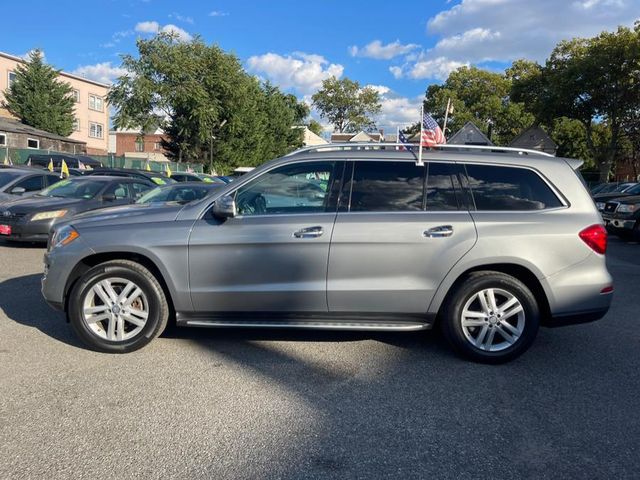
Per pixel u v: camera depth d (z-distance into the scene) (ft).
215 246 14.69
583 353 16.12
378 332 17.76
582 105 113.39
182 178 71.31
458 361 15.25
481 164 15.31
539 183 15.20
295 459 10.11
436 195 15.02
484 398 12.87
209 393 12.86
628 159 181.16
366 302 14.73
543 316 15.28
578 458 10.28
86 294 15.07
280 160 15.51
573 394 13.15
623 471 9.87
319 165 15.37
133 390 12.94
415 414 12.00
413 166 15.29
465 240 14.49
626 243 44.50
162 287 15.29
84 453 10.16
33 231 32.09
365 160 15.35
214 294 14.84
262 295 14.75
